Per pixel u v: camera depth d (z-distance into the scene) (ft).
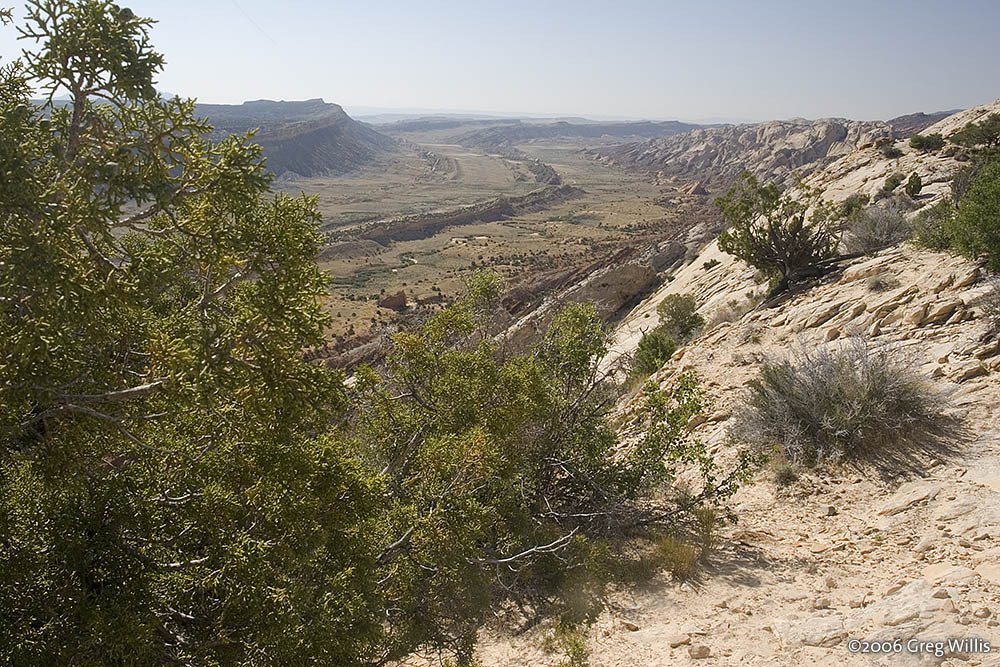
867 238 65.72
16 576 13.99
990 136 115.03
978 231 42.75
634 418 43.11
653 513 29.32
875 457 29.45
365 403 28.48
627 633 20.58
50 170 13.93
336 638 16.87
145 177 13.74
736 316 67.00
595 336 33.01
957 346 35.78
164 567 16.08
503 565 25.58
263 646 15.83
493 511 23.58
